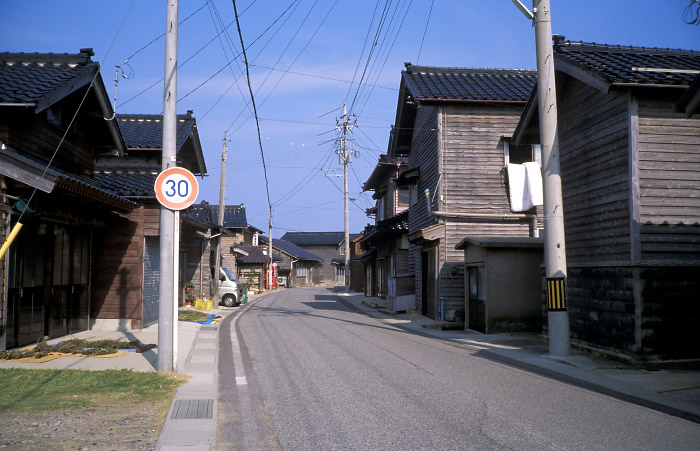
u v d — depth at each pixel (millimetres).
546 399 6793
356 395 6973
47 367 8414
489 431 5359
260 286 45500
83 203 11797
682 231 9844
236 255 40344
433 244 17750
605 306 10258
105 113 12711
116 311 14422
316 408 6324
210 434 5250
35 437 4953
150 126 19922
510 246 14266
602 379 8141
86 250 13969
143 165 17594
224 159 26328
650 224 9781
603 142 10805
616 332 9867
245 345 11859
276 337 13227
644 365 9016
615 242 10297
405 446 4910
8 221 9211
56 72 11359
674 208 9875
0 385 7031
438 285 17453
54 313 12047
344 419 5836
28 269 10711
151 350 10391
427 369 8867
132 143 17547
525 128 13727
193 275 23938
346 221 44531
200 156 21000
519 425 5582
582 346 10953
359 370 8742
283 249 61750
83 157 13344
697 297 9469
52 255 11719
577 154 11797
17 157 8812
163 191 8242
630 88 9789
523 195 12984
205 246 24297
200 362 9555
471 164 17562
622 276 9734
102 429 5289
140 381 7484
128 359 9336
